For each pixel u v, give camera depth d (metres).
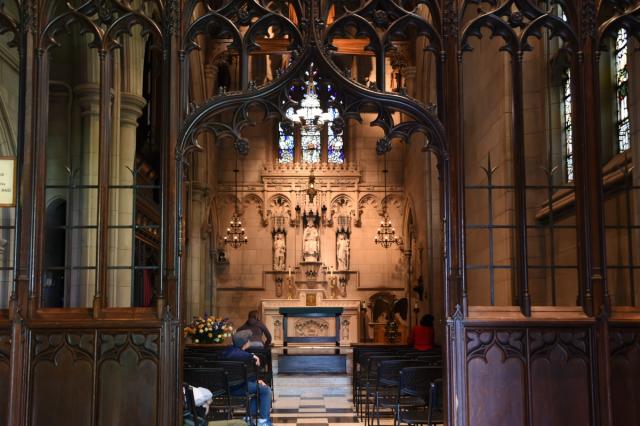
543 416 6.14
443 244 6.35
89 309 6.23
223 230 27.12
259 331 14.80
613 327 6.22
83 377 6.10
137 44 13.53
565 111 11.55
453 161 6.34
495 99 12.73
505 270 12.07
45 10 6.41
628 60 8.17
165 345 6.07
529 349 6.18
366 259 27.02
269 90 6.45
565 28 6.49
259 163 27.47
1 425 6.05
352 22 6.50
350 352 20.94
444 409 6.21
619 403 6.20
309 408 12.87
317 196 26.97
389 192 27.39
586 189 6.36
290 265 26.91
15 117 11.81
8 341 6.11
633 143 8.09
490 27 6.54
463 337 6.16
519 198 6.42
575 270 10.49
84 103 12.75
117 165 12.77
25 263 6.20
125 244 13.08
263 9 6.48
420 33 6.57
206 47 22.61
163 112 6.30
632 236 8.27
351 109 6.48
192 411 6.73
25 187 6.23
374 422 10.98
